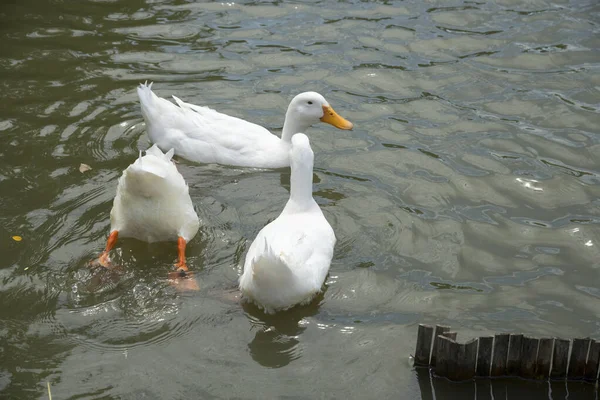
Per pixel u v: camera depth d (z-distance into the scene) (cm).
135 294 588
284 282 555
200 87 906
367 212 703
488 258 646
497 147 803
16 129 805
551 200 722
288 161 780
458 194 730
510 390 522
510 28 1041
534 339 518
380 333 560
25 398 488
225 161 776
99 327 553
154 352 533
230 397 497
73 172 739
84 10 1076
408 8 1094
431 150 799
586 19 1060
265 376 516
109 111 848
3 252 625
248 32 1032
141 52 974
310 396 501
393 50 991
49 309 568
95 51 971
